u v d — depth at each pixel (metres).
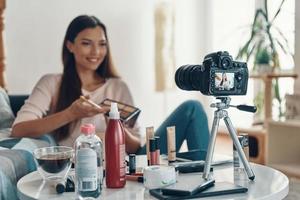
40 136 1.89
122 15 3.67
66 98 2.08
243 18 4.39
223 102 1.26
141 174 1.32
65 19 3.30
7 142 1.76
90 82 2.17
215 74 1.20
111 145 1.21
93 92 2.15
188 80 1.25
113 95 2.18
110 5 3.58
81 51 2.11
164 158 1.59
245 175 1.31
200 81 1.21
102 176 1.23
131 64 3.76
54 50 3.25
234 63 1.23
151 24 3.87
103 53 2.17
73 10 3.35
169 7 3.96
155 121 3.97
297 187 2.59
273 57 3.48
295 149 3.03
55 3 3.24
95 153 1.14
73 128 2.02
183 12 4.15
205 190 1.13
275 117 3.28
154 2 3.87
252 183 1.25
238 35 4.43
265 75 3.14
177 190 1.10
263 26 3.65
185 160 1.52
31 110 1.99
